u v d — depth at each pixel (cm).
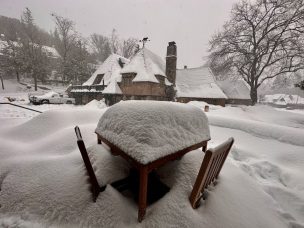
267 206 280
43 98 1969
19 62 3700
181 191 240
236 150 538
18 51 3759
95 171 276
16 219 227
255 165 448
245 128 734
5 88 3469
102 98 2319
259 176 402
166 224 205
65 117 595
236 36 2167
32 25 5038
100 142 344
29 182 272
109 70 2639
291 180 379
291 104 5144
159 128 220
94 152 318
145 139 200
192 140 266
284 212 275
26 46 3856
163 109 247
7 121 696
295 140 593
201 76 2612
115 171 276
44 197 245
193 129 283
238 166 436
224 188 283
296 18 1833
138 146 199
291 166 456
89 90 2391
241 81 3288
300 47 1783
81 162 313
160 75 2217
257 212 254
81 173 279
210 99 2334
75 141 422
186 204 223
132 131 219
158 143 207
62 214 224
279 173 412
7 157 347
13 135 490
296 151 521
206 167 198
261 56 2064
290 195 325
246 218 234
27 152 381
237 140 648
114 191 243
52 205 234
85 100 2461
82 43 4612
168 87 2406
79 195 242
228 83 3203
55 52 5931
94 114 661
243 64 2108
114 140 239
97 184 235
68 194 245
